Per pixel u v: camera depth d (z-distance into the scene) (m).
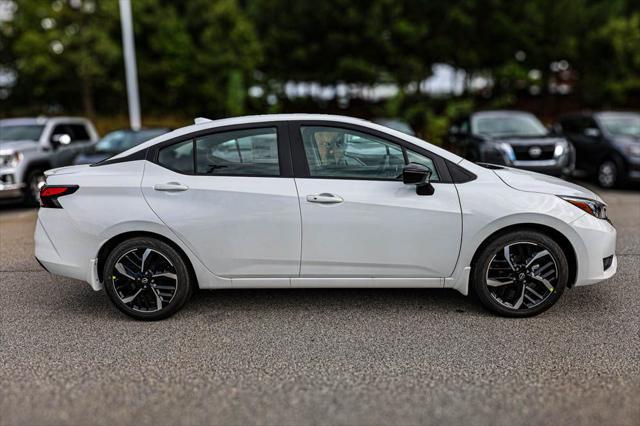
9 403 2.78
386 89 28.69
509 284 3.82
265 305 4.21
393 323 3.81
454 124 11.56
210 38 25.31
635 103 26.86
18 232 7.12
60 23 21.16
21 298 4.46
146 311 3.88
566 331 3.60
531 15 23.58
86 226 3.76
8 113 25.73
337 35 23.52
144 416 2.64
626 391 2.81
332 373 3.07
